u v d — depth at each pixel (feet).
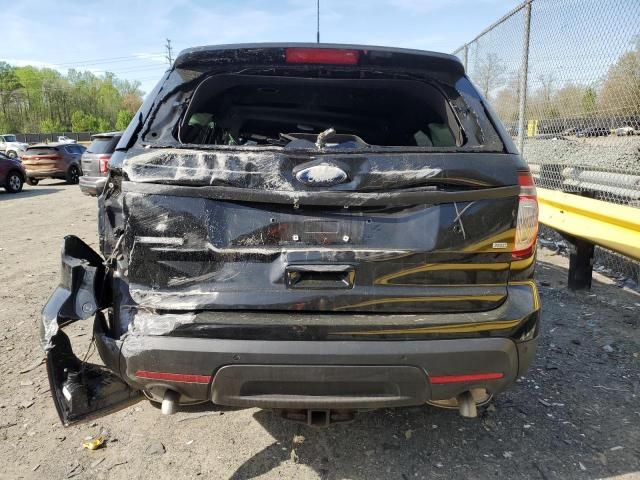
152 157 6.95
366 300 6.85
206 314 6.79
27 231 29.45
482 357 6.87
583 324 14.12
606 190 17.80
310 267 6.82
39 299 16.57
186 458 8.68
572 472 8.29
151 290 6.95
